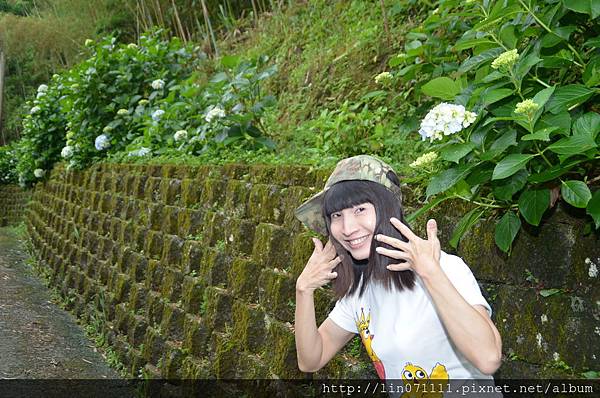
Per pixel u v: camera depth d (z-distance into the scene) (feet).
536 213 7.15
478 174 7.66
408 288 6.72
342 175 6.93
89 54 31.48
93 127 29.43
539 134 6.71
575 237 7.25
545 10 8.19
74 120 30.19
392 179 6.97
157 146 23.79
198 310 15.40
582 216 7.23
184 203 17.52
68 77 32.53
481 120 7.98
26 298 27.20
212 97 21.49
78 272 26.09
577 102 7.22
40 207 39.73
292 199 12.42
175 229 17.80
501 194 7.40
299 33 29.45
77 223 28.45
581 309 7.09
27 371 17.54
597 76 7.19
